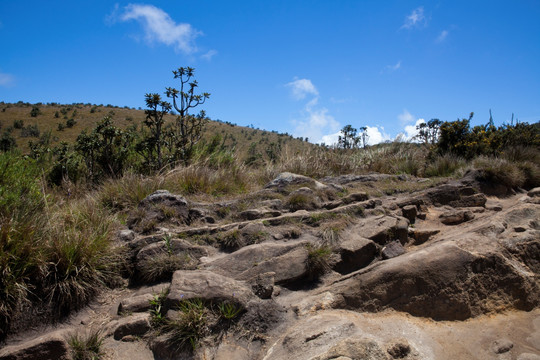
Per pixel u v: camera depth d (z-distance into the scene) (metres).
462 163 8.75
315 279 3.88
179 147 8.30
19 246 3.35
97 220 4.57
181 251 4.20
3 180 5.41
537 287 3.36
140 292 3.70
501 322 3.02
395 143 11.62
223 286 3.35
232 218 5.20
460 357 2.61
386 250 4.18
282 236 4.52
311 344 2.68
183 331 2.98
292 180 6.46
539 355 2.58
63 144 8.45
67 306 3.37
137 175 6.78
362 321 3.07
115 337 3.08
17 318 3.09
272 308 3.24
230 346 2.94
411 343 2.72
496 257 3.42
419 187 6.62
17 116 62.81
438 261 3.37
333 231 4.49
